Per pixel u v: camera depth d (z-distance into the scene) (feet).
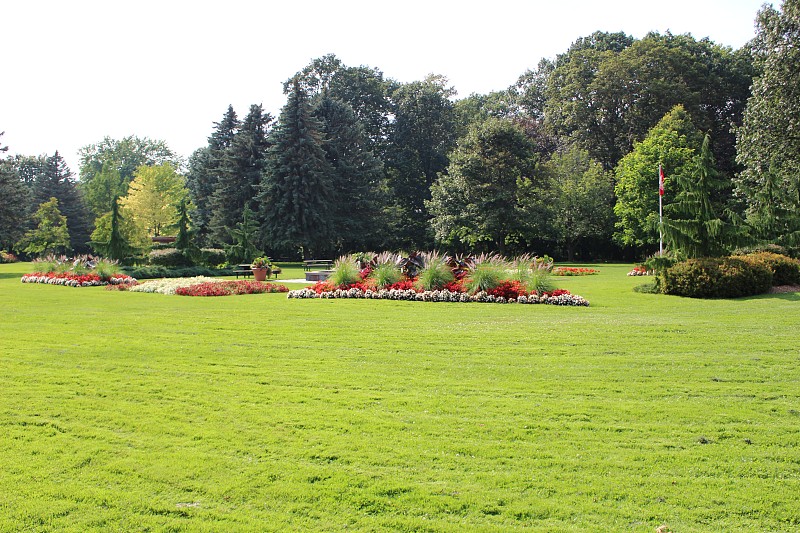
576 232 135.44
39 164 275.18
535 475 13.58
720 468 13.92
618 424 16.93
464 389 20.65
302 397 19.67
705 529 11.23
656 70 144.77
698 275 50.08
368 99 175.73
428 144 174.91
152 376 22.63
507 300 46.14
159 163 270.67
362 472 13.71
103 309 43.24
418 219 172.45
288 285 68.69
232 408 18.49
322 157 143.13
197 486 13.01
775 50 84.64
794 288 53.16
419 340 29.50
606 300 48.01
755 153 88.38
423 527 11.32
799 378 21.58
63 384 21.50
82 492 12.73
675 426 16.71
